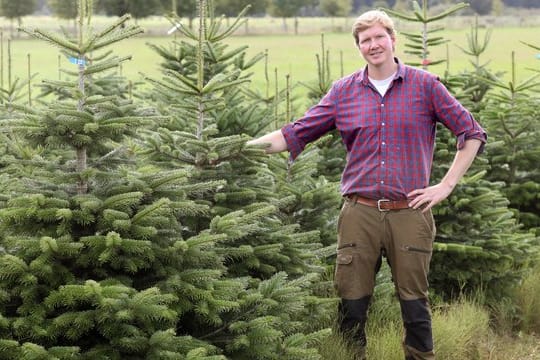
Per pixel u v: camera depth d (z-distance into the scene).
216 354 3.60
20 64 21.45
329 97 4.36
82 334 3.38
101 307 3.21
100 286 3.12
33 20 46.94
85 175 3.46
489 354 5.39
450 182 4.11
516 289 6.33
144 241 3.31
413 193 4.07
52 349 3.10
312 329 4.70
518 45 29.17
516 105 7.93
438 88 4.09
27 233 3.44
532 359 5.40
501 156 7.55
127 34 3.61
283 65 26.30
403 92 4.09
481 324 5.70
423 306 4.24
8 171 4.65
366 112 4.14
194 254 3.61
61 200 3.35
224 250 3.97
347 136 4.27
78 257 3.40
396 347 4.88
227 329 3.77
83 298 3.18
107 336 3.24
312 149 5.77
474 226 6.23
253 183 4.61
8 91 8.04
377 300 5.50
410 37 7.11
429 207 4.08
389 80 4.13
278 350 3.77
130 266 3.33
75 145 3.47
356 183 4.20
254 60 7.04
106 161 3.68
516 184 7.51
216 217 3.80
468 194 6.20
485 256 5.91
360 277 4.27
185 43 6.92
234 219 3.73
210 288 3.55
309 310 4.60
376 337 5.02
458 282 6.21
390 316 5.41
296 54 30.59
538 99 8.16
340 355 4.44
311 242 5.14
